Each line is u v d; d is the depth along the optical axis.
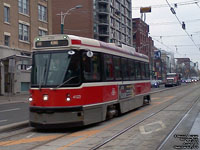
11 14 36.25
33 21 40.88
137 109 17.89
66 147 8.21
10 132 10.82
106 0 78.69
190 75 154.62
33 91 10.96
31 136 10.05
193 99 24.86
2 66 34.91
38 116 10.73
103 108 12.19
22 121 12.83
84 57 11.24
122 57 15.05
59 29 73.56
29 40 40.16
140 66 18.36
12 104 24.95
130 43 97.06
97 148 7.99
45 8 44.59
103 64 12.51
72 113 10.56
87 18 72.56
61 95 10.59
